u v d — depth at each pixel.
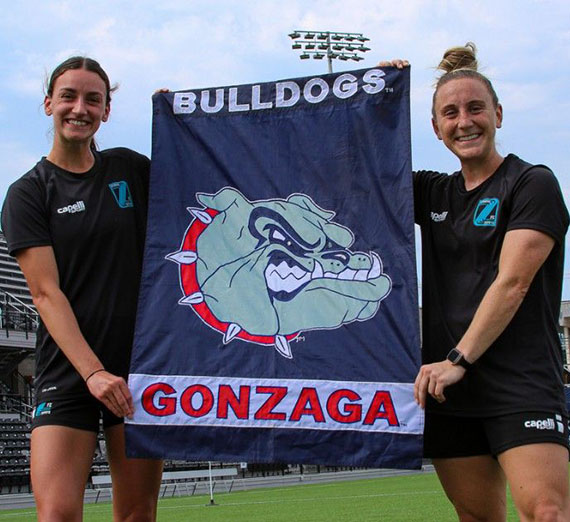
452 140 3.56
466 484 3.63
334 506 14.19
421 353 3.64
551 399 3.33
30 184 3.79
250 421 3.78
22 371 29.39
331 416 3.71
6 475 21.50
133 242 3.92
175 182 3.99
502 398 3.38
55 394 3.72
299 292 3.83
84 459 3.69
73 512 3.56
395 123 3.83
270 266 3.88
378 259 3.75
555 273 3.50
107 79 3.88
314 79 3.95
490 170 3.56
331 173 3.88
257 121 3.98
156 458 3.80
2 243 29.42
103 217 3.83
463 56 3.76
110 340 3.80
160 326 3.86
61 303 3.65
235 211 3.94
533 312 3.42
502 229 3.45
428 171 3.88
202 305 3.88
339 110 3.90
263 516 12.66
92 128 3.78
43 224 3.75
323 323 3.78
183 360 3.84
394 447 3.62
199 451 3.79
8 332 24.58
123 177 3.96
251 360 3.82
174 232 3.94
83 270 3.78
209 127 4.02
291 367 3.78
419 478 24.83
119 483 3.92
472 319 3.49
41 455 3.61
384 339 3.69
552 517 3.16
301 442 3.73
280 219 3.90
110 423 3.90
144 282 3.88
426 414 3.69
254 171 3.95
